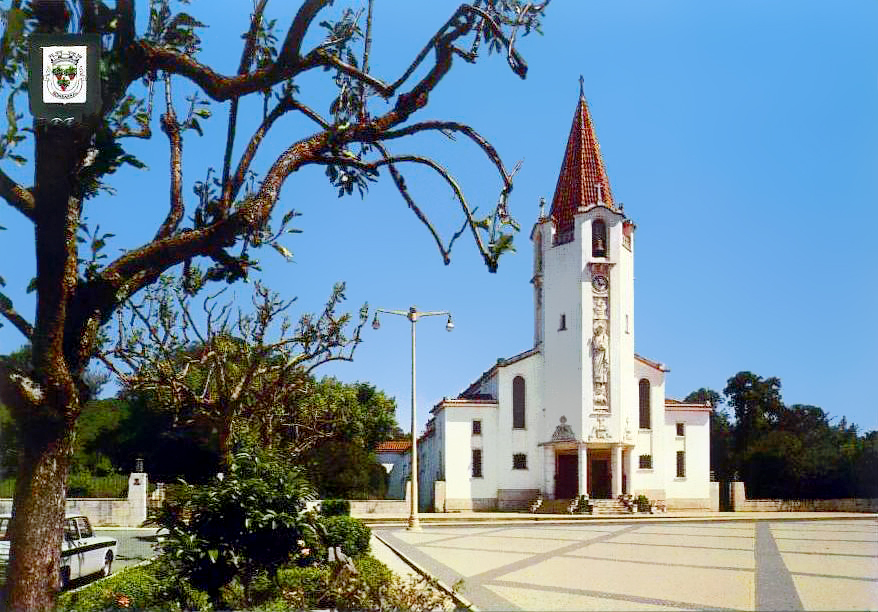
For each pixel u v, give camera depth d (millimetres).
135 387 26344
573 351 54281
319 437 36375
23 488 7203
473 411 55625
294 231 8773
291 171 8625
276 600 12102
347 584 11859
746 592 15961
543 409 55938
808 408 80500
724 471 79375
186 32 8984
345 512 32156
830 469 58844
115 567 21750
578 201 57281
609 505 51531
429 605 11906
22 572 7023
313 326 27828
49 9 7586
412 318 37531
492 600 15070
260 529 13984
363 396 72500
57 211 7320
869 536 31500
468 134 8742
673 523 43531
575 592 16156
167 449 51031
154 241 8102
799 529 36625
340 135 8820
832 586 16719
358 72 8820
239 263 8648
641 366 56719
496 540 31234
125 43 7973
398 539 31984
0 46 7293
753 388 80375
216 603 12617
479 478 54875
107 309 7926
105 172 7695
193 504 13961
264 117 9164
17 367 7324
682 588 16656
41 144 7285
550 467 54656
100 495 40125
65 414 7332
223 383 25156
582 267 54594
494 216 8453
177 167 9039
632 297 56312
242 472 14797
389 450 81812
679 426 57344
